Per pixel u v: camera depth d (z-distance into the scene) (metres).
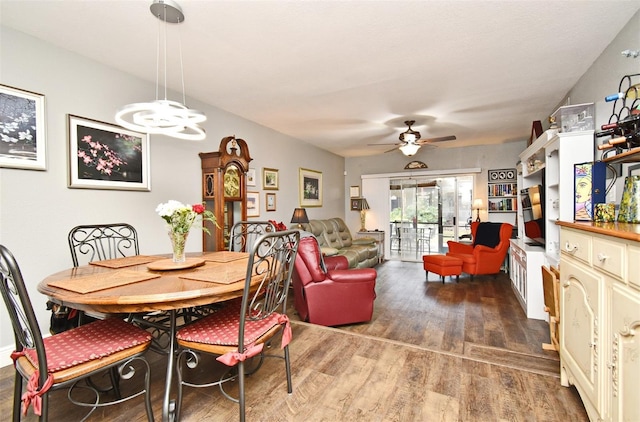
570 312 1.67
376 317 3.18
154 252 3.07
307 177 5.97
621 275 1.14
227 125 3.99
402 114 4.09
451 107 3.80
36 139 2.24
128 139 2.85
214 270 1.85
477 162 6.27
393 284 4.57
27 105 2.20
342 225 6.35
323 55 2.50
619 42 2.15
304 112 4.02
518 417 1.58
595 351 1.36
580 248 1.54
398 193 7.07
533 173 3.79
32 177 2.23
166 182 3.20
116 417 1.61
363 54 2.47
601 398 1.30
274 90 3.26
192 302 1.46
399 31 2.14
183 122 1.98
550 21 2.02
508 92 3.31
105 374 2.03
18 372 1.35
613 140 1.57
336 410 1.65
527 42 2.29
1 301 2.10
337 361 2.18
